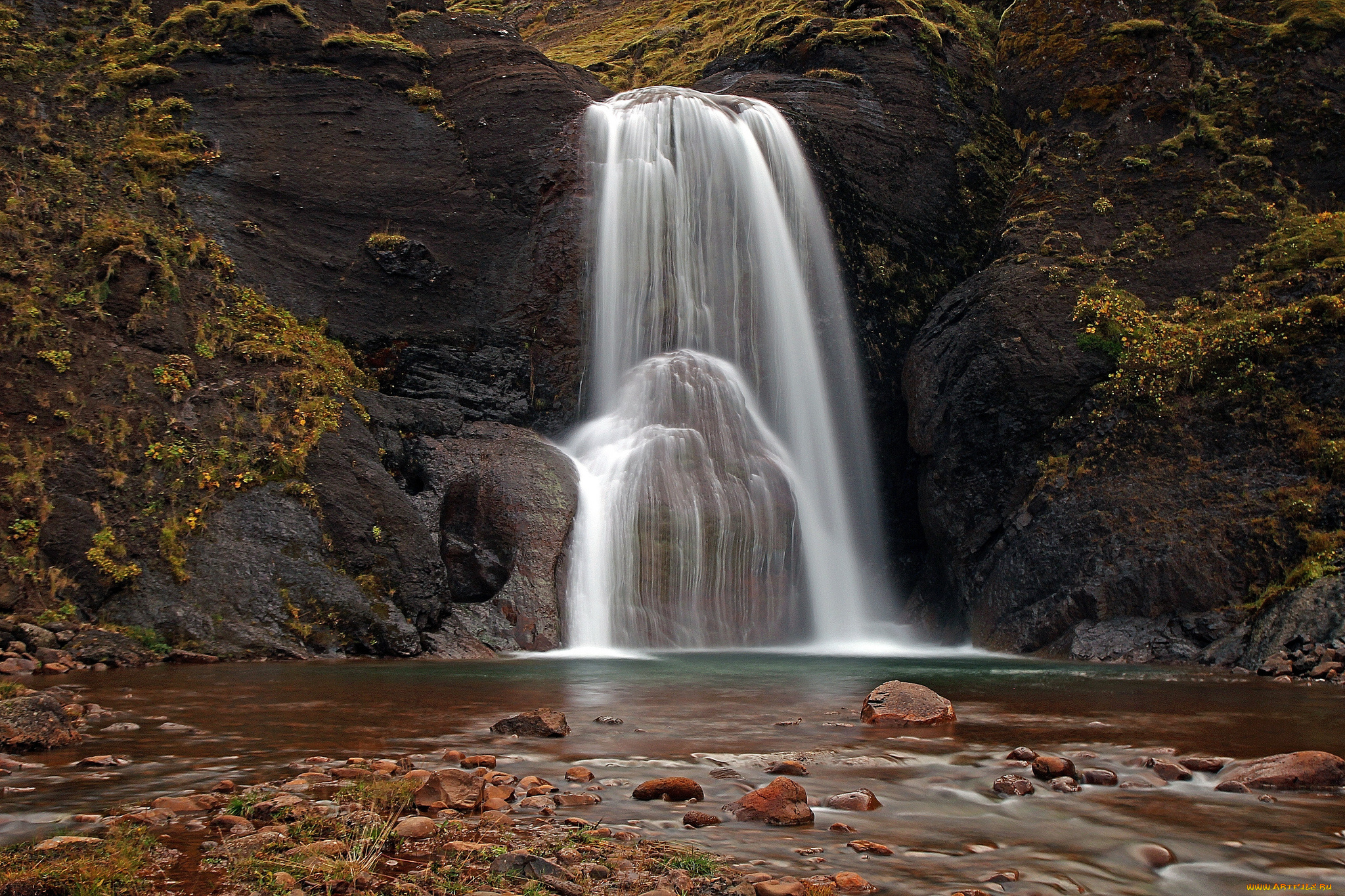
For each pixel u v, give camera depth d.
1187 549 18.83
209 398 19.16
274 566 17.19
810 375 27.56
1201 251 24.39
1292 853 5.09
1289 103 26.59
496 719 9.27
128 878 4.35
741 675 14.36
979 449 23.64
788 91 31.36
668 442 23.61
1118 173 26.94
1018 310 24.02
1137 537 19.64
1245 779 6.64
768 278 28.02
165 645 15.38
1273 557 18.09
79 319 19.16
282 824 5.26
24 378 17.61
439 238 26.80
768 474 24.78
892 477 27.88
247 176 25.53
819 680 13.73
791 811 5.61
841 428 27.67
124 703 10.27
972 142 32.34
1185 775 6.84
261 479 18.22
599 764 7.07
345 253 25.62
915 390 26.20
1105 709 10.52
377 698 10.86
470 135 28.42
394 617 17.64
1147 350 21.66
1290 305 21.05
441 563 19.50
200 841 4.98
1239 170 25.75
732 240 28.22
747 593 23.17
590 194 27.86
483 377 25.77
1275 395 19.92
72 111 25.09
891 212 30.42
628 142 28.50
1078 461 21.78
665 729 8.82
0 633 14.26
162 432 18.12
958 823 5.65
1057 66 30.92
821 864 4.80
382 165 27.12
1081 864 4.89
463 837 5.10
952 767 7.11
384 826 5.20
